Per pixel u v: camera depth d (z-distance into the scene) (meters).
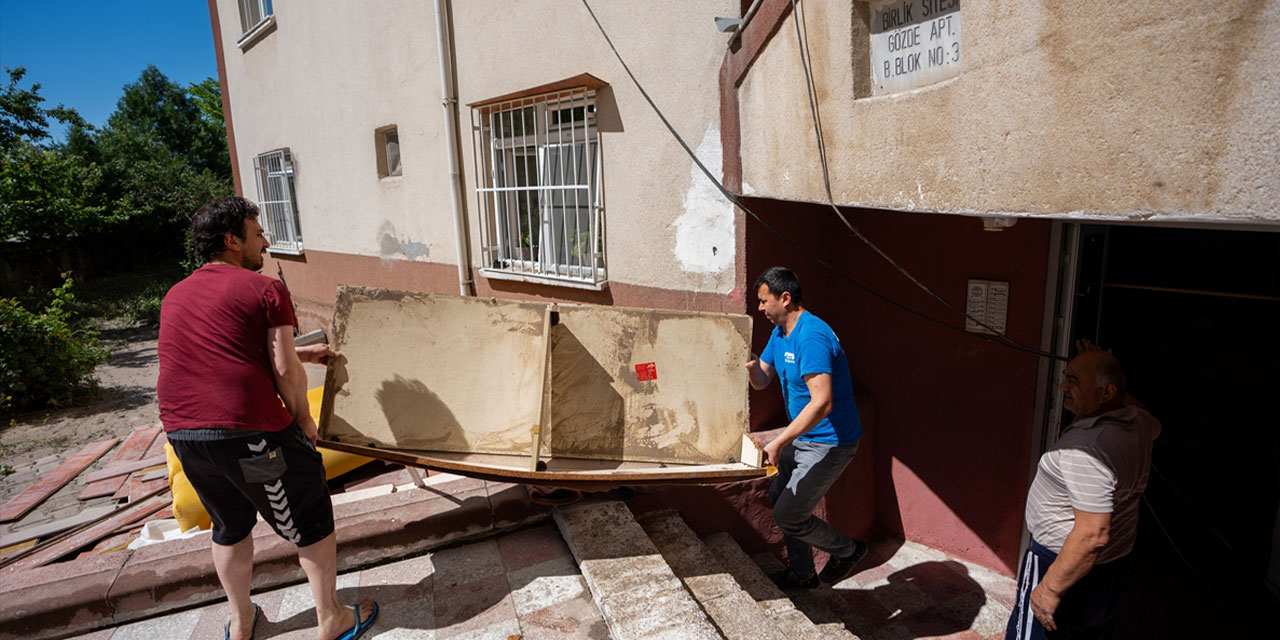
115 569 2.86
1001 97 1.95
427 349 3.13
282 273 10.70
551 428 3.19
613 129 4.66
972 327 4.14
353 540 3.14
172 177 23.23
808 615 3.78
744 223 3.85
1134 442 2.45
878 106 2.48
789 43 3.06
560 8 4.85
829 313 4.84
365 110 7.41
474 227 6.15
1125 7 1.58
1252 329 5.16
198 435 2.22
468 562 3.22
